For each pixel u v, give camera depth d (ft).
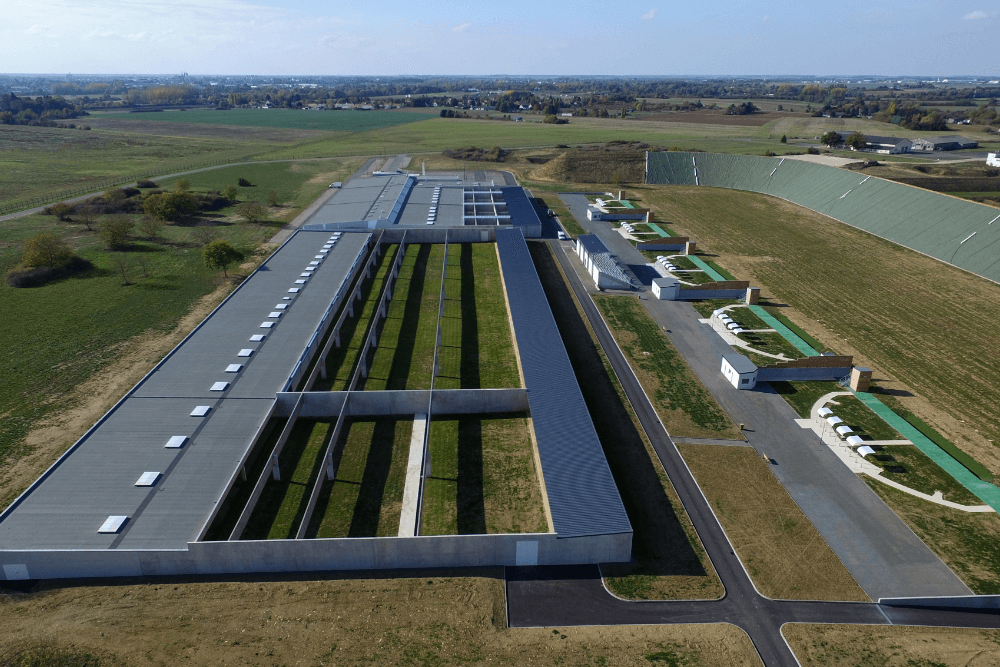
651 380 178.29
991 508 127.95
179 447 130.93
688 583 108.99
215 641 95.09
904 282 256.32
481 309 222.89
